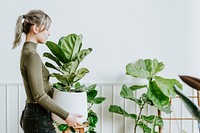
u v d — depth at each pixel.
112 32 3.13
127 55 3.15
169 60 3.18
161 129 2.98
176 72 3.19
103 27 3.12
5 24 3.05
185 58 3.19
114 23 3.12
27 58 1.96
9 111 3.07
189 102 0.70
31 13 2.05
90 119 2.74
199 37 3.18
